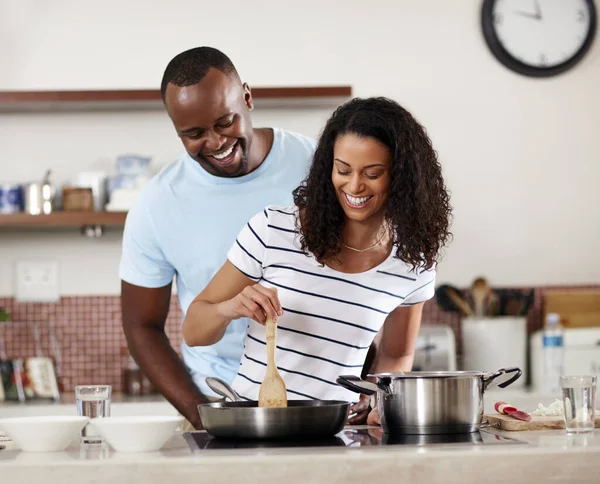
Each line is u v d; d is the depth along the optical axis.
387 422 1.57
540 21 3.68
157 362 2.23
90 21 3.58
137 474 1.30
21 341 3.58
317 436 1.47
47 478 1.30
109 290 3.60
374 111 1.73
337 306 1.82
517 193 3.68
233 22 3.61
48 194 3.39
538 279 3.67
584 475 1.34
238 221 2.23
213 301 1.87
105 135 3.58
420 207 1.76
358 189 1.72
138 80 3.59
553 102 3.69
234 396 1.67
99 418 1.45
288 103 3.44
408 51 3.65
